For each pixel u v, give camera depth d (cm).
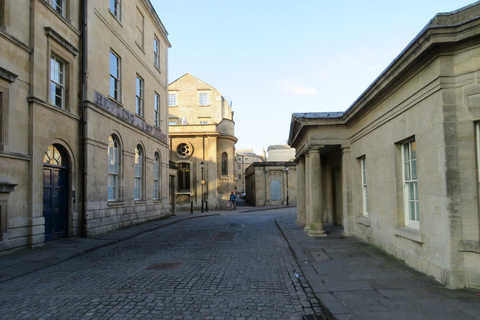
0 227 855
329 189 1605
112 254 953
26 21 988
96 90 1320
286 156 5722
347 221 1180
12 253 888
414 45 600
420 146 655
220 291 589
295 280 664
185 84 3897
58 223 1131
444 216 570
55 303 527
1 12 902
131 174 1648
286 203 3847
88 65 1266
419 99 652
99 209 1321
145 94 1891
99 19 1366
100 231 1313
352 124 1142
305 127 1213
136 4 1773
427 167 628
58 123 1111
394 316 445
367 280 624
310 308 507
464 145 561
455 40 548
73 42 1223
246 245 1093
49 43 1071
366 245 970
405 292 545
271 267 777
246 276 695
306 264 769
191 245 1105
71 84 1199
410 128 700
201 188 3175
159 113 2144
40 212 1002
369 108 949
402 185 787
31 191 967
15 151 923
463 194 558
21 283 651
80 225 1218
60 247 995
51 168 1099
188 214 2567
